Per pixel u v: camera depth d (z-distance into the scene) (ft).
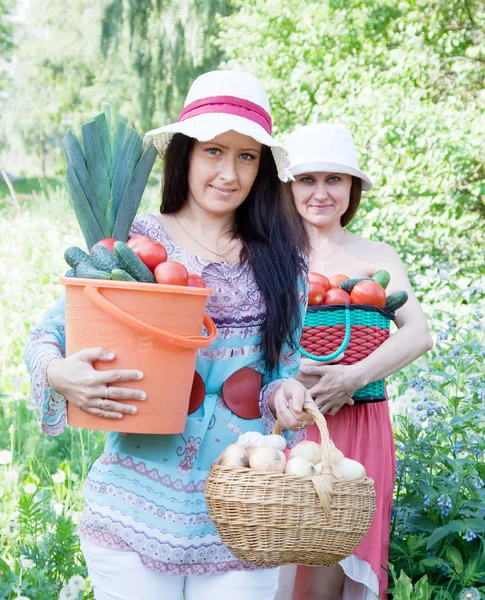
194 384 8.19
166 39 55.72
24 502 12.01
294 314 8.61
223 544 8.07
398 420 15.44
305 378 11.46
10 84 70.69
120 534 7.86
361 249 12.78
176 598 8.13
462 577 12.10
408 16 41.16
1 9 75.87
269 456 7.48
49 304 24.20
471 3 41.57
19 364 21.75
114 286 7.27
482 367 15.29
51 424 7.75
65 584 11.30
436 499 12.87
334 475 7.42
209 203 8.43
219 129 8.02
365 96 36.63
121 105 57.36
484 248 37.35
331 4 41.55
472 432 14.83
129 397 7.40
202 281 7.91
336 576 11.64
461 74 39.99
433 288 22.35
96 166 8.33
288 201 8.91
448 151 35.73
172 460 8.00
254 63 42.65
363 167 36.78
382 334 11.72
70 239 27.48
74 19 65.26
